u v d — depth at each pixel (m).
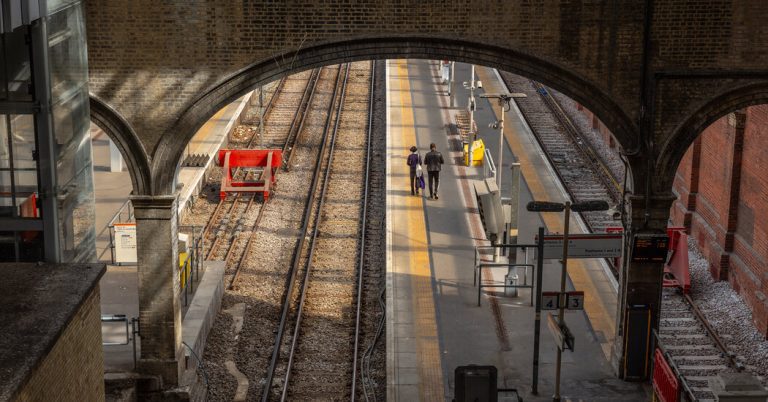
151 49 25.47
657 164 26.34
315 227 39.50
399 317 30.77
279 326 31.38
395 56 26.17
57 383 16.30
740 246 31.84
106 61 25.44
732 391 20.38
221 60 25.66
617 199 41.31
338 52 25.95
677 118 26.11
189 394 26.22
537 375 26.45
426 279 33.47
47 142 20.66
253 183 42.91
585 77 25.94
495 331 29.94
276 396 27.22
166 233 25.89
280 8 25.50
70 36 21.86
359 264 36.59
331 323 31.77
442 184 42.72
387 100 55.78
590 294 32.34
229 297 33.22
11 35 20.19
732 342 29.25
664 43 25.66
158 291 26.05
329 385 27.84
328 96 61.31
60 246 21.22
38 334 15.90
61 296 17.38
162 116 25.75
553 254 27.12
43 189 20.80
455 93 57.72
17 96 20.41
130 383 26.03
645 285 26.95
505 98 36.84
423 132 50.06
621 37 25.67
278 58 25.78
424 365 27.84
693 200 36.25
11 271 18.45
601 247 27.12
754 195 30.66
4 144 20.73
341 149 51.09
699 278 33.44
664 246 26.44
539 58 25.86
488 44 25.77
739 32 25.48
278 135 52.91
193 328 28.73
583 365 28.06
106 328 28.62
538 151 47.38
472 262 34.88
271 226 40.03
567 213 25.67
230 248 37.12
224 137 49.25
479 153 44.81
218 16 25.42
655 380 25.88
